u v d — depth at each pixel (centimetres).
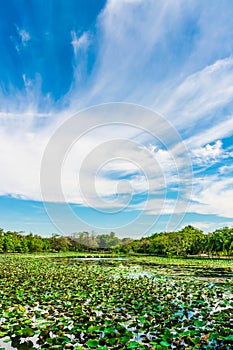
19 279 1188
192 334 487
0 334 514
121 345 454
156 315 614
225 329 508
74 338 493
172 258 2995
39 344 469
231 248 2998
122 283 1072
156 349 434
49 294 861
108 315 616
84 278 1222
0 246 4219
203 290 923
